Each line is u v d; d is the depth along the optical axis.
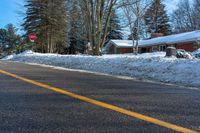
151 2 37.75
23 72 12.82
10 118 4.82
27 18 48.94
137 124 4.48
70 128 4.28
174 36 47.75
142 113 5.16
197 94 7.48
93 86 8.55
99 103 5.95
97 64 17.53
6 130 4.20
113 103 5.98
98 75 12.85
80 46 71.12
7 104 5.85
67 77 11.15
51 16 47.62
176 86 9.46
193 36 42.28
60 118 4.81
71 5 30.30
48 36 48.38
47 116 4.94
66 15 46.12
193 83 10.69
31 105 5.76
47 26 47.75
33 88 7.91
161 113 5.18
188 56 20.77
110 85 8.93
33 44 51.94
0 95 6.82
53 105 5.76
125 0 27.25
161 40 48.31
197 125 4.45
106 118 4.82
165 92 7.71
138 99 6.50
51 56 25.28
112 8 26.89
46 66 18.81
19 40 78.88
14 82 9.16
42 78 10.45
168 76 12.20
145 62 15.04
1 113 5.14
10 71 13.14
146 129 4.24
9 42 81.75
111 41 59.53
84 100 6.26
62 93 7.12
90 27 27.25
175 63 13.52
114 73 14.46
